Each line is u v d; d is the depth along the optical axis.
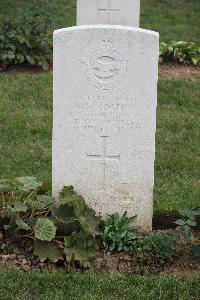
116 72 2.79
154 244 2.82
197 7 7.43
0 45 5.20
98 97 2.82
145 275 2.75
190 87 5.00
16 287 2.60
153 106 2.83
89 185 2.94
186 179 3.62
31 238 2.83
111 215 2.96
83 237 2.78
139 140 2.88
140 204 2.96
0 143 3.99
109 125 2.86
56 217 2.83
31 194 2.95
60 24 6.47
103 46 2.76
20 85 4.89
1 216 2.90
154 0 7.57
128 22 4.98
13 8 6.92
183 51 5.44
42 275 2.66
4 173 3.58
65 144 2.88
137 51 2.77
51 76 5.09
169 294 2.61
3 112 4.45
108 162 2.91
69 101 2.83
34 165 3.70
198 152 3.99
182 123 4.42
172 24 6.86
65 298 2.55
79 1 4.93
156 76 2.80
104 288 2.62
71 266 2.74
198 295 2.61
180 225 2.88
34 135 4.14
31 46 5.23
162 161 3.83
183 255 2.84
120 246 2.82
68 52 2.77
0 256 2.77
